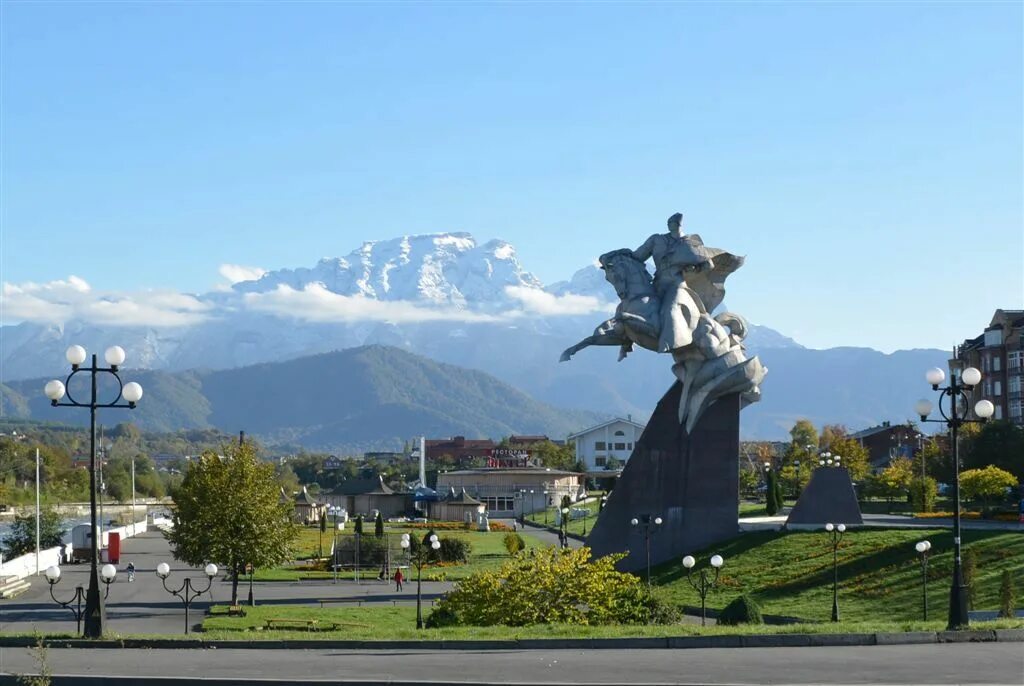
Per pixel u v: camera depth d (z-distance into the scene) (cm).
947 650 3334
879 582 6556
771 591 6800
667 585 7375
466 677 2923
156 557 12044
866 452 16625
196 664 3228
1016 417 15112
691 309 8075
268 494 7338
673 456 8112
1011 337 15300
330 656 3397
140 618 6506
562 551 4878
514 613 4641
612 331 8044
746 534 7956
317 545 12812
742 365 8025
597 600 4738
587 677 2903
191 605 7262
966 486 10250
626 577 4900
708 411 8119
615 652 3412
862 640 3509
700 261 8012
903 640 3522
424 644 3584
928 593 6222
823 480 7981
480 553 11269
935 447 13825
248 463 7381
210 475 7269
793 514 7962
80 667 3183
